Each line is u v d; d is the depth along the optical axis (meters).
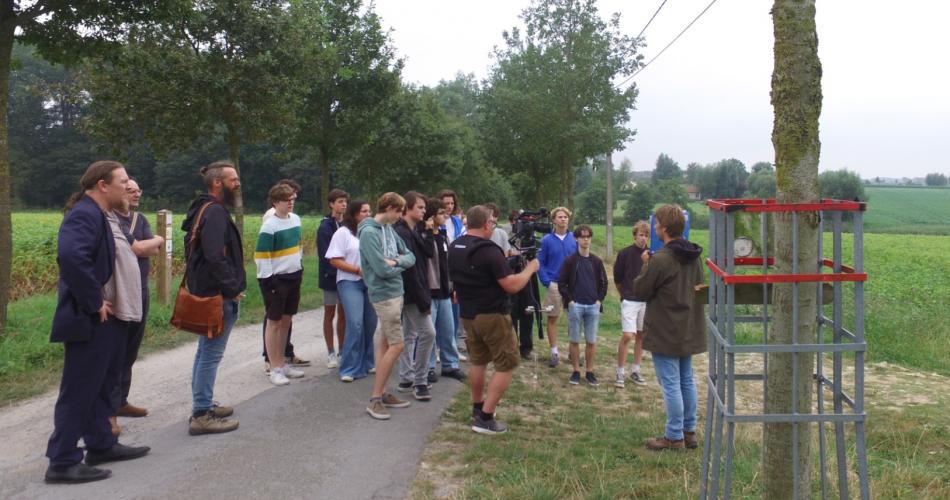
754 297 3.61
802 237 3.06
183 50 12.66
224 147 67.44
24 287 11.64
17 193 66.50
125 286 4.21
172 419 5.29
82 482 4.01
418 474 4.42
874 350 10.07
